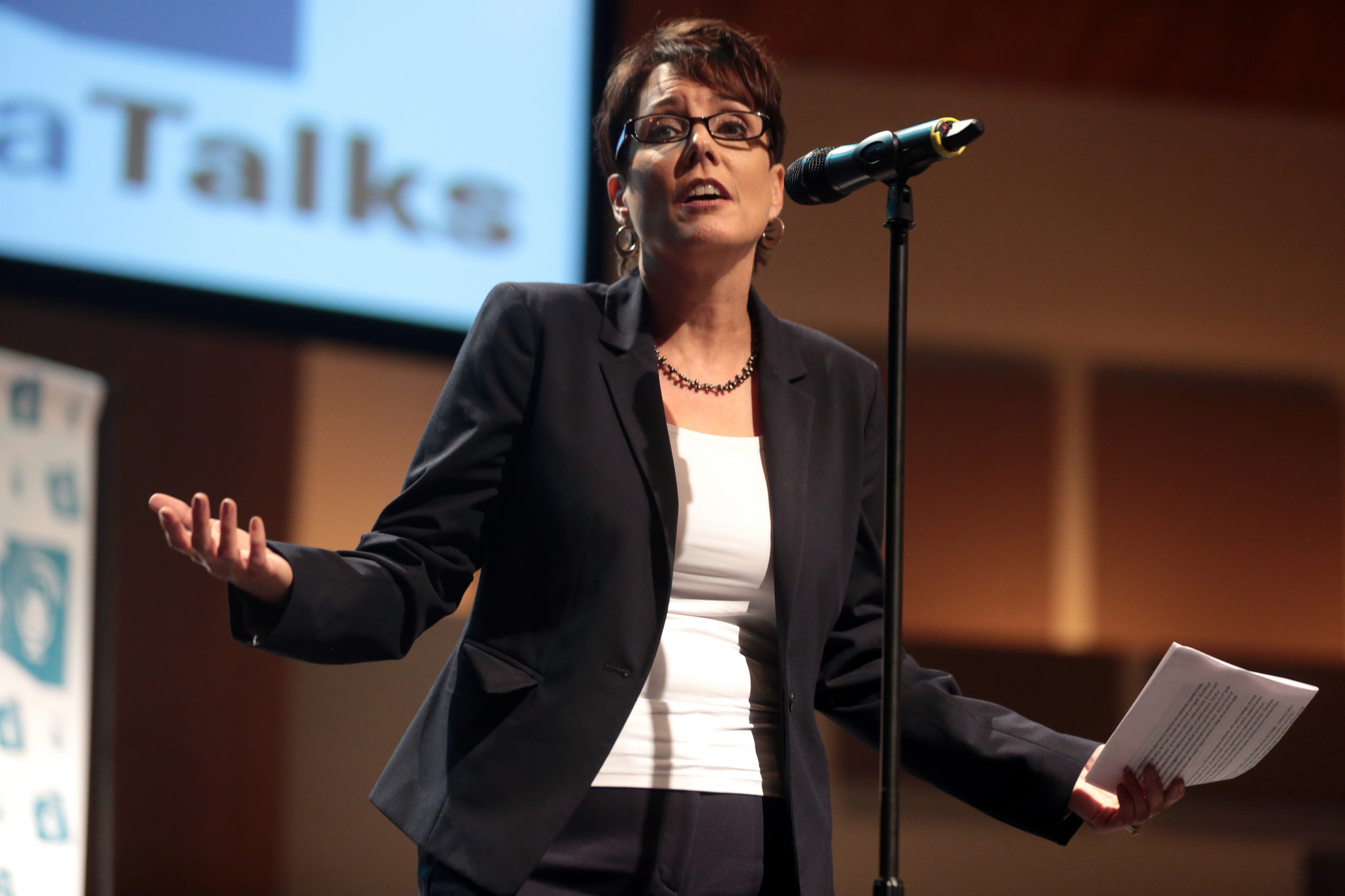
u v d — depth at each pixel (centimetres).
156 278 684
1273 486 928
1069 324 925
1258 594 916
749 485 328
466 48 778
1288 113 964
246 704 723
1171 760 322
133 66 688
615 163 358
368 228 744
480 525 320
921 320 907
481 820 289
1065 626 896
